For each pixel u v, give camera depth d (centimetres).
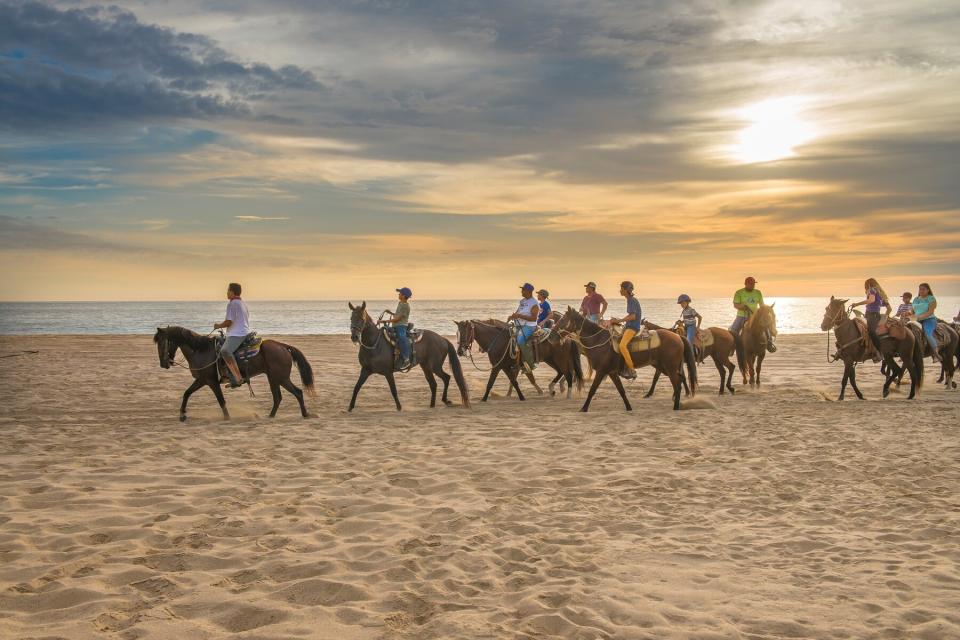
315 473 900
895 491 828
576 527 695
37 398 1622
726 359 1731
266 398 1680
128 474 877
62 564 570
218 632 459
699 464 960
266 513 727
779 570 582
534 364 1617
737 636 461
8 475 863
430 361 1516
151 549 616
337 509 750
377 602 511
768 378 2127
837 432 1188
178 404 1552
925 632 465
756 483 864
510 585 547
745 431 1201
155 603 501
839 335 1623
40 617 474
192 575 556
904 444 1088
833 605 511
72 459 963
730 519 723
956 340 1828
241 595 518
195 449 1044
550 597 520
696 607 509
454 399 1673
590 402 1586
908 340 1596
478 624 475
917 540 658
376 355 1455
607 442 1105
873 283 1619
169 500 766
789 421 1304
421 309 15462
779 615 494
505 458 994
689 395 1614
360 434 1178
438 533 675
